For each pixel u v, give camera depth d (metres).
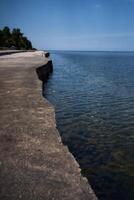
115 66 75.19
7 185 5.29
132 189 7.69
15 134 8.10
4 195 4.97
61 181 5.56
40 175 5.73
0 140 7.58
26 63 35.16
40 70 29.91
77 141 11.73
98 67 67.81
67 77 39.62
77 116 16.12
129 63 98.06
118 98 22.92
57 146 7.36
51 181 5.53
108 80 37.66
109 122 14.97
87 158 9.88
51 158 6.59
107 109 18.34
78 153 10.35
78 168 6.20
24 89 15.68
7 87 16.31
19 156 6.59
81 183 5.56
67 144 11.33
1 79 19.81
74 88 28.28
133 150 10.78
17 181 5.45
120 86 31.23
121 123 14.83
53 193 5.11
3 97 13.38
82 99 21.94
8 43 121.38
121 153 10.45
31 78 20.48
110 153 10.41
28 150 6.98
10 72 24.23
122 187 7.79
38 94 14.34
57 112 17.00
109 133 12.96
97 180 8.17
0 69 26.80
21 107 11.43
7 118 9.77
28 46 147.38
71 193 5.17
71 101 20.92
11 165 6.11
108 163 9.46
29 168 6.01
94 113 17.03
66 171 6.00
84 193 5.21
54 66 65.69
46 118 9.91
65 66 67.06
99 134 12.74
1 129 8.52
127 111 17.88
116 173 8.63
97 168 9.01
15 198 4.89
